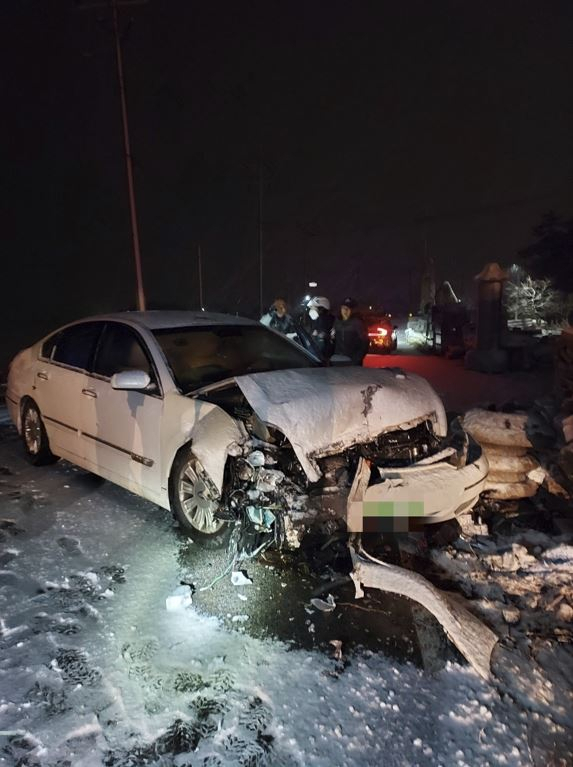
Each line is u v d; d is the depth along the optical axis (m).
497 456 4.97
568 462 4.93
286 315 8.00
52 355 5.91
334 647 3.11
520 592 3.60
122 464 4.75
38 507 5.02
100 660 3.02
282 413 3.77
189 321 5.39
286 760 2.42
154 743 2.51
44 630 3.28
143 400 4.55
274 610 3.46
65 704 2.72
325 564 3.92
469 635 3.07
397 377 4.60
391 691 2.79
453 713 2.65
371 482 3.76
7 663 3.01
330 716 2.64
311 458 3.68
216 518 3.99
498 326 15.24
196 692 2.79
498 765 2.38
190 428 4.09
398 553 4.00
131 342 5.05
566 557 3.96
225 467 3.94
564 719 2.62
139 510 4.91
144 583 3.76
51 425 5.73
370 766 2.38
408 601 3.56
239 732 2.56
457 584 3.69
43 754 2.45
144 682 2.86
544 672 2.91
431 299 47.94
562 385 7.38
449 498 3.85
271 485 3.66
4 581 3.80
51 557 4.11
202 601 3.55
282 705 2.71
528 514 4.76
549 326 35.41
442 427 4.39
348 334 9.15
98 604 3.53
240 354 5.18
